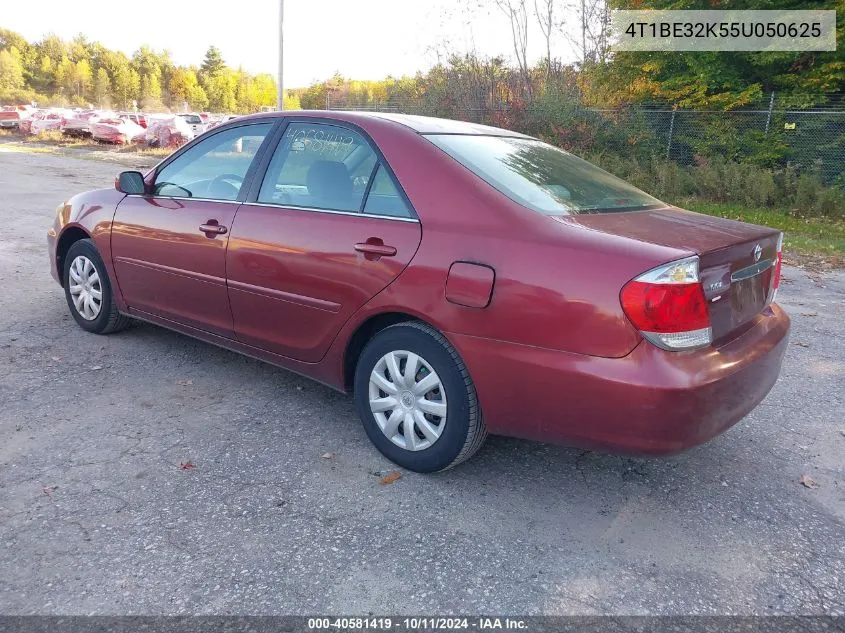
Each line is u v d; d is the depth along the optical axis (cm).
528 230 283
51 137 3294
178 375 434
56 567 248
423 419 315
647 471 338
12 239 846
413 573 254
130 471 316
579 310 263
